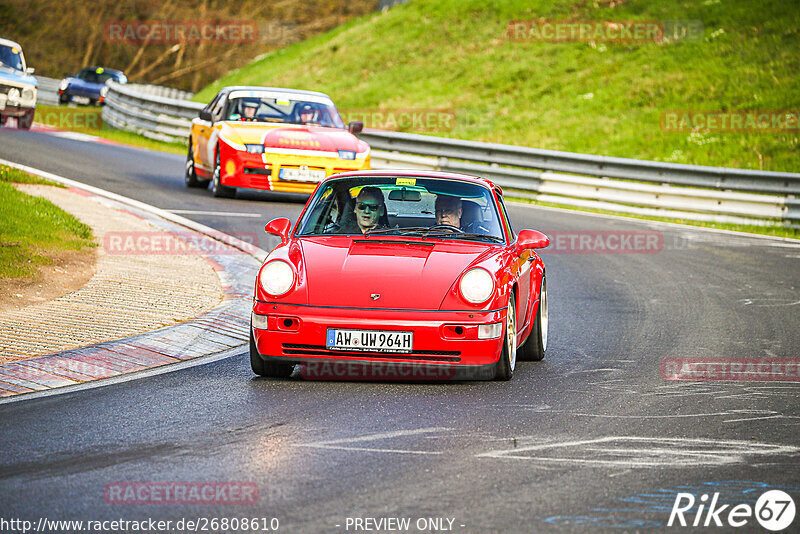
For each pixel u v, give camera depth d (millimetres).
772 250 55312
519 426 20953
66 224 43125
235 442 19156
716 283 44250
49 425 20078
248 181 57219
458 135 109500
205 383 24234
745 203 67625
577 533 14688
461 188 28703
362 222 27672
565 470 17875
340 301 24156
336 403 22531
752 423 21828
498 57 128000
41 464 17500
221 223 50562
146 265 38781
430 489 16547
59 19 193875
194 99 144750
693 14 124625
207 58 199500
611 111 107438
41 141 80562
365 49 142125
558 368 27641
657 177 71188
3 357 25297
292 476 17078
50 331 28156
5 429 19703
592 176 74375
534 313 28625
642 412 22578
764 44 113062
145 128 97875
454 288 24391
